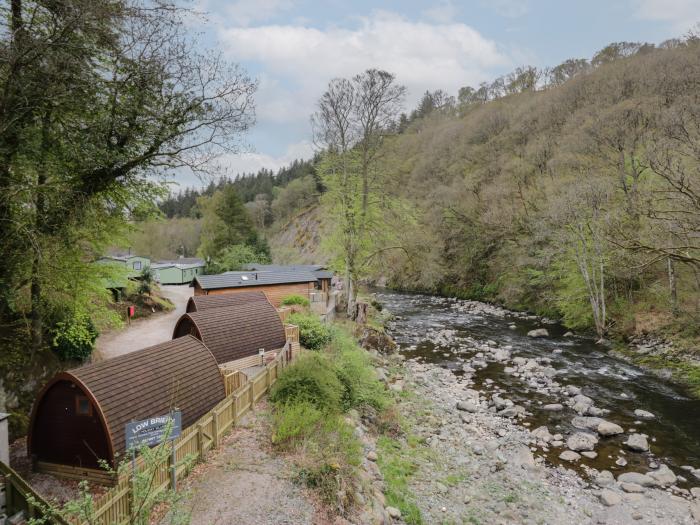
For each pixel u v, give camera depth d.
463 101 125.62
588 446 15.49
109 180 13.45
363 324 29.50
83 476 10.01
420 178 70.00
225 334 17.36
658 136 31.58
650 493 12.84
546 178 45.97
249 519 8.93
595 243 30.14
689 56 44.16
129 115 13.04
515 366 25.25
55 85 11.18
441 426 17.16
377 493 11.21
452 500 12.20
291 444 11.76
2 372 13.12
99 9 10.95
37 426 10.27
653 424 17.47
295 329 20.55
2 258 11.77
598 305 31.67
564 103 59.78
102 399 9.68
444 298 53.19
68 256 13.20
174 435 9.35
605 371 23.98
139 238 77.56
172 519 6.90
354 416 15.15
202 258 70.62
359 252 32.06
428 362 26.27
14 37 10.63
